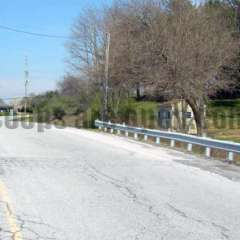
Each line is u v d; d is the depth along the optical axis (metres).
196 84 38.19
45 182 13.62
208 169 17.25
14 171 15.76
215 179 14.91
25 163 17.84
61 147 24.72
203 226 9.09
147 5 45.34
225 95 64.44
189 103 38.78
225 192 12.70
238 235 8.52
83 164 17.86
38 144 26.31
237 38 49.66
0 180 13.88
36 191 12.21
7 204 10.64
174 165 18.12
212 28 42.22
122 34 49.94
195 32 40.47
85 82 70.31
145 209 10.40
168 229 8.78
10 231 8.41
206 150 22.14
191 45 39.00
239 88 62.06
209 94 44.06
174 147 26.36
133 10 46.81
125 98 57.09
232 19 55.28
